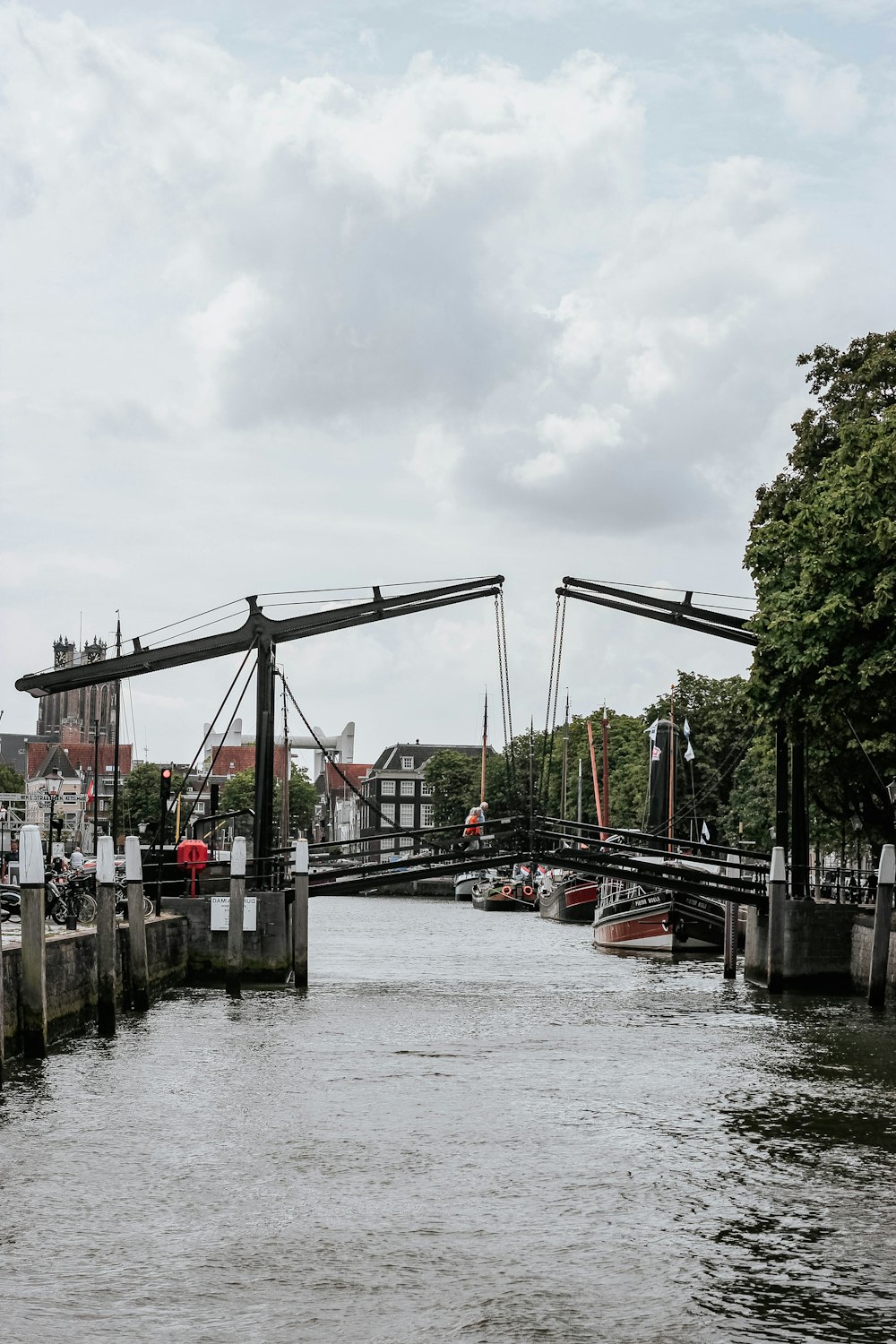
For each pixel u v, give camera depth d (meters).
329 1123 21.86
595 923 64.38
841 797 48.09
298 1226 16.64
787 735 41.91
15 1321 13.73
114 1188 18.09
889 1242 16.25
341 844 43.53
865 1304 14.40
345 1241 16.11
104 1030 29.61
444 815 155.75
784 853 39.16
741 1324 13.86
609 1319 13.95
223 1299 14.33
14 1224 16.58
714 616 41.97
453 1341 13.38
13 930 36.00
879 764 40.41
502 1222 16.86
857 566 37.28
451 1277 15.01
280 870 43.66
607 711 118.00
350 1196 17.84
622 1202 17.72
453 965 52.06
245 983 40.50
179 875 43.41
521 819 43.28
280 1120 21.98
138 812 161.38
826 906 40.00
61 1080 24.81
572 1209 17.42
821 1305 14.33
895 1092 24.61
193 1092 23.98
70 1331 13.52
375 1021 33.06
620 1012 35.53
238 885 37.19
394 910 117.69
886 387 48.19
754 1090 24.70
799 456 49.53
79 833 180.38
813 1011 35.62
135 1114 22.25
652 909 57.75
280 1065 26.69
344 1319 13.87
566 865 43.72
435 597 41.97
